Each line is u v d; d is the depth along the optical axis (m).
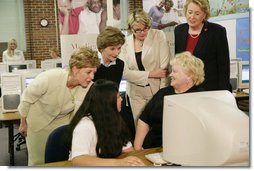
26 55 8.61
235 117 1.29
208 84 2.32
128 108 2.77
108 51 2.24
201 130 1.26
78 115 1.60
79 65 1.94
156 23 3.14
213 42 2.31
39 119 2.27
